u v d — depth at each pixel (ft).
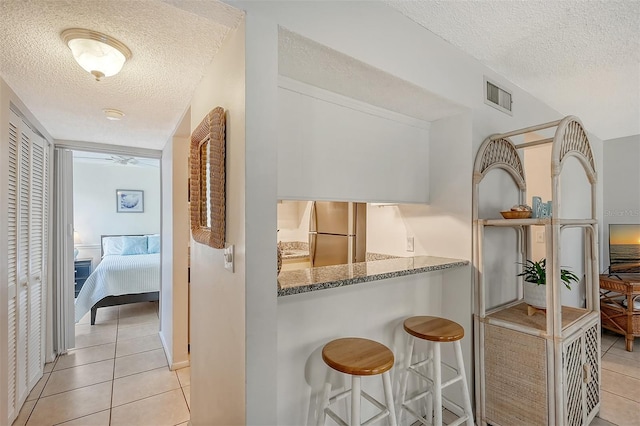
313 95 5.20
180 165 8.82
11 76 5.37
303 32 3.98
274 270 3.70
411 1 4.90
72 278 9.92
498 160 7.02
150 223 20.25
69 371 8.61
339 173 5.49
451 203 6.77
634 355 9.65
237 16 3.64
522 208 6.16
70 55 4.69
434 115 6.71
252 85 3.57
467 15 5.27
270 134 3.69
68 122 7.80
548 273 5.43
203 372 5.39
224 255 4.17
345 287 5.38
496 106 7.13
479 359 6.31
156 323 12.46
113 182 19.20
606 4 5.04
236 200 3.78
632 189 12.44
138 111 7.04
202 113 5.44
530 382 5.60
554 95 8.57
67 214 9.64
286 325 4.72
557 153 5.45
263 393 3.59
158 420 6.66
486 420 6.23
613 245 11.50
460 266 6.43
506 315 6.32
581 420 5.93
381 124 6.21
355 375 4.07
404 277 6.25
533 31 5.75
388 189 6.29
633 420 6.56
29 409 6.95
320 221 11.00
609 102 9.08
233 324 3.86
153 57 4.81
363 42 4.59
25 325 7.18
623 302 10.53
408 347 5.82
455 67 6.11
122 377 8.34
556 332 5.30
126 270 13.12
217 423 4.52
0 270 5.53
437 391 5.05
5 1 3.50
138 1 3.52
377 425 5.84
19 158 6.50
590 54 6.53
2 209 5.55
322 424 4.60
